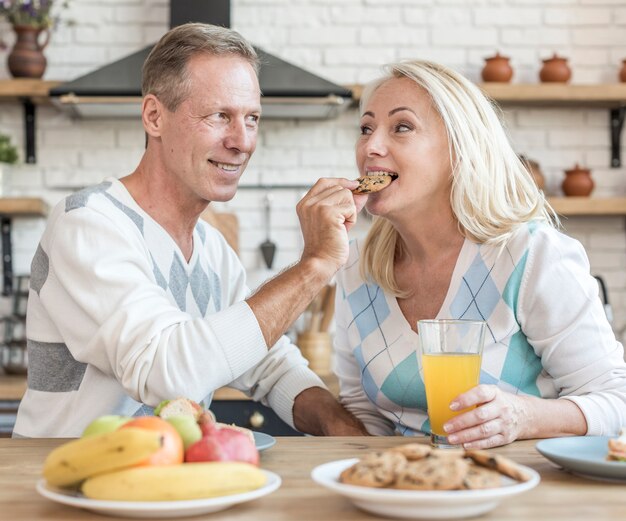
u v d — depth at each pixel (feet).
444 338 4.42
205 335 4.89
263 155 12.57
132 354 4.92
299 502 3.45
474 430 4.42
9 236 12.11
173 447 3.31
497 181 5.72
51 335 5.75
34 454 4.35
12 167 12.26
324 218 5.27
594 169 12.77
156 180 6.04
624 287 12.64
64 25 12.35
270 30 12.54
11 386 10.25
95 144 12.41
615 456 3.83
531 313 5.52
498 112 12.16
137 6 12.43
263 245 12.35
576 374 5.40
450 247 5.81
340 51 12.59
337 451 4.45
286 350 6.63
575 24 12.75
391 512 3.19
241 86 5.95
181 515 3.23
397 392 5.85
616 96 11.94
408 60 5.89
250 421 10.08
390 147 5.65
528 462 4.19
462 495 3.08
